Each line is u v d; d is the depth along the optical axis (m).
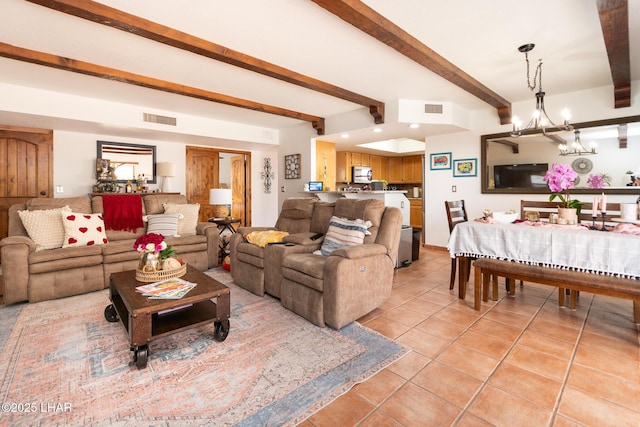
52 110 3.87
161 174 5.48
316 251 3.02
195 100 4.25
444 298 3.03
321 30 2.47
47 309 2.72
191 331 2.32
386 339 2.19
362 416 1.45
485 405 1.52
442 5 2.12
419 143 7.09
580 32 2.49
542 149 4.24
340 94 3.81
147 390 1.63
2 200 4.40
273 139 6.18
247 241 3.39
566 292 3.18
